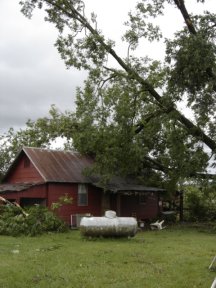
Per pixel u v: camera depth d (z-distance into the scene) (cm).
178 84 2047
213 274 1157
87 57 2694
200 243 1827
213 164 2580
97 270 1184
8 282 1048
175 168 2717
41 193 2836
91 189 3044
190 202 3419
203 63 1961
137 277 1116
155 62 2723
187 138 2592
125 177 3238
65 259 1334
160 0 2558
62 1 2634
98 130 2738
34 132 3350
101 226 1867
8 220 2097
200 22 2114
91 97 2766
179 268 1224
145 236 2155
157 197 3403
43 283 1045
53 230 2189
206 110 2233
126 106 2661
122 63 2688
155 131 2698
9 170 3189
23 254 1427
